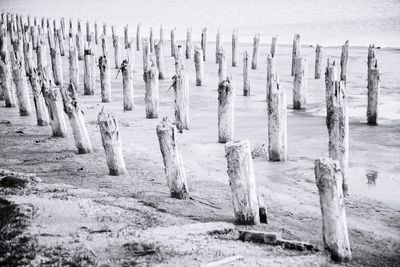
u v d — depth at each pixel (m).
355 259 5.64
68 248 5.06
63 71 25.56
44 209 6.36
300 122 14.04
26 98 15.25
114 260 4.96
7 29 39.97
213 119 14.78
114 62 28.84
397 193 8.25
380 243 6.23
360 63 26.45
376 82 13.36
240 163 6.46
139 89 20.84
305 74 16.17
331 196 5.48
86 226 5.86
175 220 6.50
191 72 25.59
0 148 11.03
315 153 10.72
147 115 14.95
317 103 17.39
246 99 18.42
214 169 9.57
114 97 19.02
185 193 7.63
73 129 10.46
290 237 6.15
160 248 5.31
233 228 6.21
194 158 10.41
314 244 5.94
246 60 18.83
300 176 9.16
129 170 9.31
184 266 4.84
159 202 7.34
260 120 14.38
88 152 10.61
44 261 4.66
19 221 5.85
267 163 10.05
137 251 5.23
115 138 8.84
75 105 10.40
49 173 8.97
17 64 15.03
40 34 31.47
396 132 12.63
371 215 7.28
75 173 8.98
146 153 10.76
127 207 6.89
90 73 19.36
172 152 7.50
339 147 8.20
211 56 31.16
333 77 13.95
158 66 23.31
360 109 15.96
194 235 5.88
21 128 13.32
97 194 7.50
